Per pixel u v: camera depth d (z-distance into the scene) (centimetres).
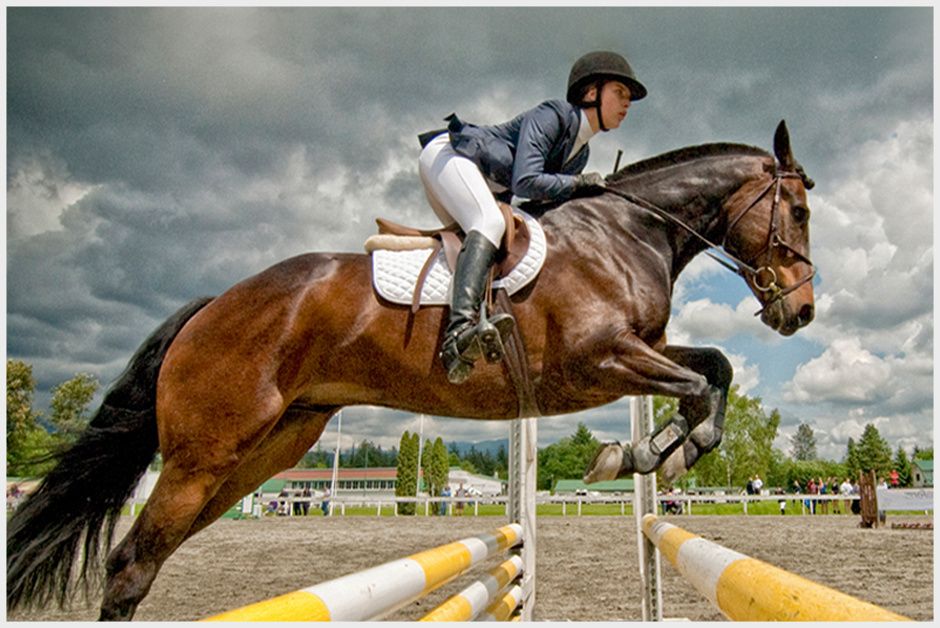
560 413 293
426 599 623
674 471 269
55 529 284
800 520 1683
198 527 308
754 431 3672
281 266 293
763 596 130
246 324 278
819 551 908
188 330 285
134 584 266
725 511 2628
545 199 295
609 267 285
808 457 8881
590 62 302
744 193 312
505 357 274
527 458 489
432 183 299
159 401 282
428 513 2464
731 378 288
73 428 292
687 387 264
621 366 272
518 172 286
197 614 536
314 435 319
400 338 280
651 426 452
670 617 534
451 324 266
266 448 312
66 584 284
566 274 282
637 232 297
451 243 287
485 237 276
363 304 283
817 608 108
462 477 6581
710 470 3666
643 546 450
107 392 295
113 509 291
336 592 145
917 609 527
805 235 310
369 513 2712
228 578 725
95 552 287
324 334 284
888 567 759
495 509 2831
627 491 3909
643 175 314
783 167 314
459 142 295
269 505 2391
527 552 479
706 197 309
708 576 177
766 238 308
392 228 298
